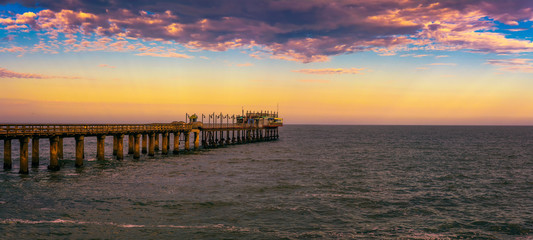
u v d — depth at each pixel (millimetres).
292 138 149625
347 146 101375
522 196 34969
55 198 29844
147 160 54469
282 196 33188
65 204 28266
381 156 72500
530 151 89438
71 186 34219
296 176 44438
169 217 26062
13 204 27734
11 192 31078
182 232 23141
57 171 41250
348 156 71500
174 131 64000
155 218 25734
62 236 21781
